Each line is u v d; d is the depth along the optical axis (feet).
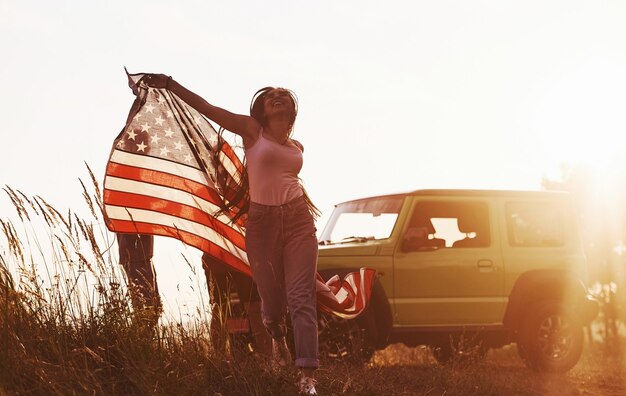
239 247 21.13
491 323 32.42
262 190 18.17
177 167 20.10
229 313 22.04
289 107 18.21
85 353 16.81
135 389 16.85
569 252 34.09
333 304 20.31
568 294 33.63
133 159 19.57
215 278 22.12
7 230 17.08
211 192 20.51
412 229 31.81
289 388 17.93
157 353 17.89
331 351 29.53
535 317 33.19
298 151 18.45
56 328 17.47
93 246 17.83
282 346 21.03
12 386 15.39
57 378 15.92
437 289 31.83
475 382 25.94
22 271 17.26
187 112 20.18
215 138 20.44
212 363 18.47
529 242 33.58
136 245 20.79
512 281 32.83
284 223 18.22
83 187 18.48
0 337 16.28
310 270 18.38
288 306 18.44
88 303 18.12
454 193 32.89
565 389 28.50
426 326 31.53
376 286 30.76
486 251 32.73
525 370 34.24
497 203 33.40
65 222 17.47
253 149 18.21
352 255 31.14
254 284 22.12
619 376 33.04
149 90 19.79
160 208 19.83
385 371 25.94
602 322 52.95
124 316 18.17
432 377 25.70
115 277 18.29
